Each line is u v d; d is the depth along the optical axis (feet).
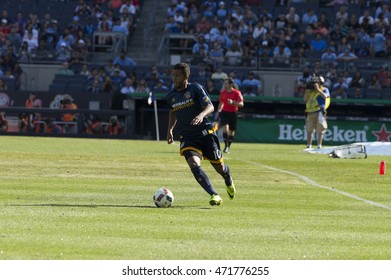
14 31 480.23
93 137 412.77
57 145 328.49
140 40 492.54
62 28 492.54
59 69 460.55
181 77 148.05
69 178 197.47
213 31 471.21
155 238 113.70
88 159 254.88
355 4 496.23
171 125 155.22
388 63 444.55
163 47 466.70
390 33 472.44
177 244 109.70
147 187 180.75
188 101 148.56
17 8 505.66
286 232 121.90
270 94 449.06
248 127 418.10
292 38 469.98
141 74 444.14
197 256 102.37
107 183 187.83
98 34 475.31
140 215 135.13
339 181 204.54
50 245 106.52
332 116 417.28
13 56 455.63
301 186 190.90
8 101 421.59
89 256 101.04
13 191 166.40
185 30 475.72
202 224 127.34
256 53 460.55
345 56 450.71
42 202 149.59
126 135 412.16
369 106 418.10
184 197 162.61
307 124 329.93
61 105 420.36
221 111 313.12
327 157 289.74
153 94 392.88
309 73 443.73
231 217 136.05
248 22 480.64
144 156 272.92
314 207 152.66
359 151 287.69
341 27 473.67
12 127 414.82
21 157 254.88
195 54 459.32
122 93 421.18
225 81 312.29
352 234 121.70
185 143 149.89
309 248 109.50
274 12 494.59
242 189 181.27
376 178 214.07
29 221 125.39
